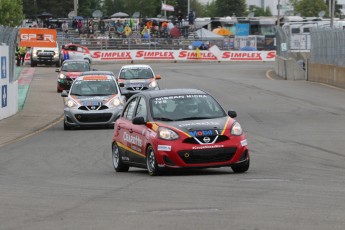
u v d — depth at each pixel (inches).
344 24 6028.5
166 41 6673.2
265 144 1723.7
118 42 6515.8
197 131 1164.5
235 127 1189.1
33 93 3572.8
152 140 1186.6
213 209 837.2
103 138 1945.1
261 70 5364.2
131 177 1202.0
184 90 1295.5
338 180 1107.3
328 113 2529.5
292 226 724.7
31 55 5595.5
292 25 6501.0
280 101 2994.6
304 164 1349.7
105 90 2247.8
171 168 1164.5
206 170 1272.1
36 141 1937.7
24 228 754.8
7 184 1152.8
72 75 3585.1
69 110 2175.2
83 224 764.6
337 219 757.9
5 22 6008.9
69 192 1029.2
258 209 830.5
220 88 3681.1
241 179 1119.6
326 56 3969.0
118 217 799.7
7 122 2455.7
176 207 858.8
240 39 6998.0
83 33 6855.3
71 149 1724.9
